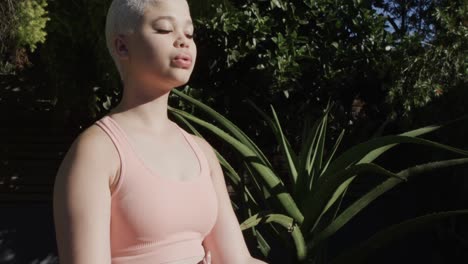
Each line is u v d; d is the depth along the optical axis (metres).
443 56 6.52
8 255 7.16
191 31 1.73
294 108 6.94
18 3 5.08
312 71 6.86
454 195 7.23
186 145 1.76
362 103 7.13
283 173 7.16
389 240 4.48
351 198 7.59
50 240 7.23
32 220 7.24
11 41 5.27
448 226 7.39
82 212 1.50
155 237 1.58
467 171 6.96
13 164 7.29
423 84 6.49
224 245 1.79
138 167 1.59
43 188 7.29
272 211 4.48
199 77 6.89
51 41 6.30
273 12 6.83
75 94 6.57
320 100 6.92
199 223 1.67
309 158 4.83
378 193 4.44
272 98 6.88
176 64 1.67
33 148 7.34
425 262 7.61
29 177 7.29
